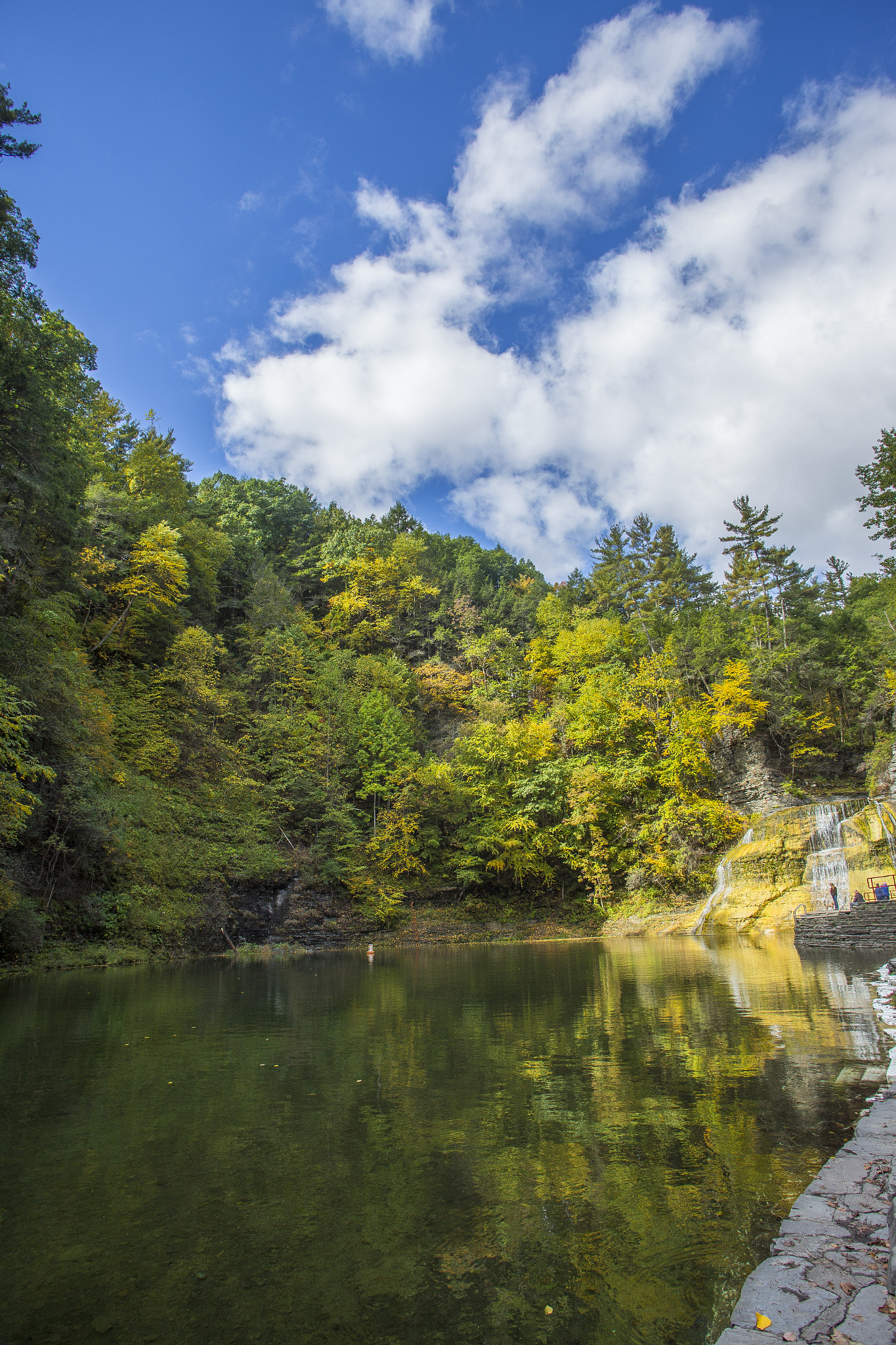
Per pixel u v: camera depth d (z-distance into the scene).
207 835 30.94
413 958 27.19
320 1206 4.81
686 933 33.44
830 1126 6.05
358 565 58.62
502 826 40.53
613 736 44.00
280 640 44.88
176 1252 4.23
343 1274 3.97
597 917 38.44
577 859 39.88
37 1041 10.30
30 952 20.86
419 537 81.06
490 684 55.31
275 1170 5.43
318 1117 6.67
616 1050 9.20
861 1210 4.43
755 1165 5.30
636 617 60.22
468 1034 10.61
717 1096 6.99
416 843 38.75
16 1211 4.79
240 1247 4.28
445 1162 5.54
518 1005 13.33
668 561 65.12
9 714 17.52
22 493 21.98
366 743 40.38
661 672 49.16
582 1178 5.18
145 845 27.16
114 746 30.00
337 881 35.19
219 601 53.31
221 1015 12.54
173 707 34.69
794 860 32.25
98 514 34.88
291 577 62.28
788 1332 3.16
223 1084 7.84
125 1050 9.64
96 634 34.47
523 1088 7.51
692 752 41.28
